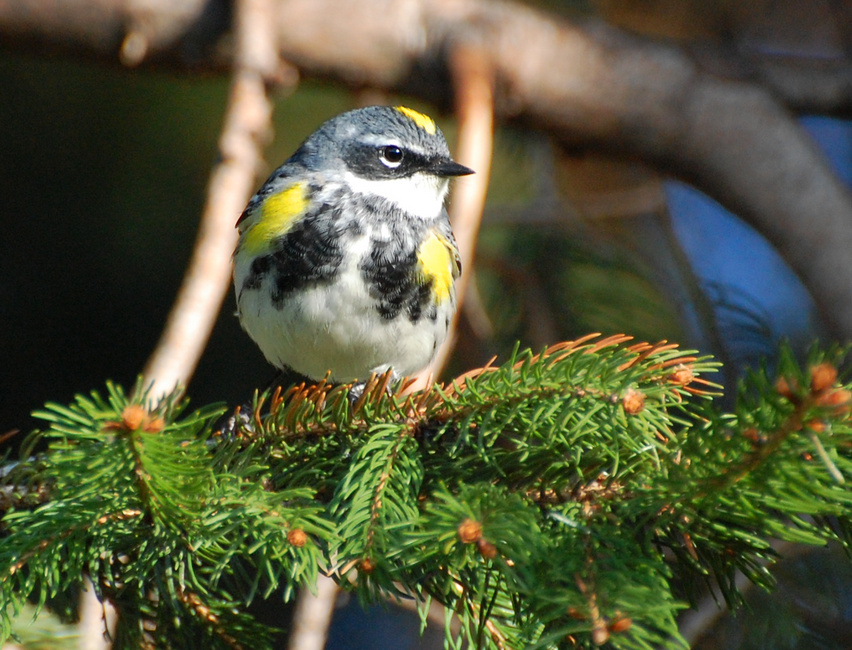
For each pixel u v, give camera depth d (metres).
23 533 4.99
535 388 5.21
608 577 4.09
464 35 12.06
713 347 10.19
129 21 11.36
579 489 4.97
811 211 12.54
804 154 12.66
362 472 5.35
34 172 11.66
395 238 8.09
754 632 7.62
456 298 8.70
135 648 5.51
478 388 5.47
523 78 12.25
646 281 11.20
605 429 4.93
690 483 4.36
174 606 5.18
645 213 12.37
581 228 11.48
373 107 9.26
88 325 11.88
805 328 11.41
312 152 9.04
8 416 11.66
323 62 12.13
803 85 13.14
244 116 8.72
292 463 5.79
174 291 11.95
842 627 7.55
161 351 7.67
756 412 4.11
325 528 4.90
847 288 12.30
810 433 3.88
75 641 5.98
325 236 7.94
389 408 5.73
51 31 11.42
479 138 10.69
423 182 8.99
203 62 11.80
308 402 5.75
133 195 11.81
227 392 11.75
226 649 5.50
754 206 12.86
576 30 12.60
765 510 4.64
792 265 12.80
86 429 4.53
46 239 11.74
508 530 4.09
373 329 7.97
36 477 5.64
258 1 9.31
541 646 3.83
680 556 4.91
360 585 4.41
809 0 14.31
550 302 11.10
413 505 4.97
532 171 13.59
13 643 5.84
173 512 4.82
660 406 5.14
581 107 12.56
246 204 9.93
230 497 4.85
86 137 11.77
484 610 4.90
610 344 5.42
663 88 12.55
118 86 12.03
